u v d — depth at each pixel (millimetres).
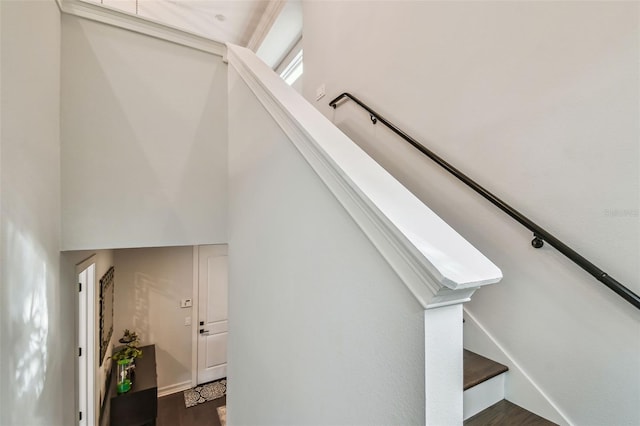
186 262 4426
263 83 1311
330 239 843
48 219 1342
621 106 1014
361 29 2293
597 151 1067
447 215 1621
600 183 1058
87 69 1634
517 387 1251
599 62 1067
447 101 1631
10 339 958
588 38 1097
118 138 1716
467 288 527
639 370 968
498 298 1357
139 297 4129
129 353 3377
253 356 1472
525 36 1285
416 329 562
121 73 1727
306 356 975
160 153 1837
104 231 1670
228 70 2031
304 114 1058
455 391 582
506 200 1350
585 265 1014
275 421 1216
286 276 1126
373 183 732
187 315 4426
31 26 1168
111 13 1695
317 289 911
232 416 1794
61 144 1548
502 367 1281
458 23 1570
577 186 1117
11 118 989
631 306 989
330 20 2676
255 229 1465
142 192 1784
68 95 1577
